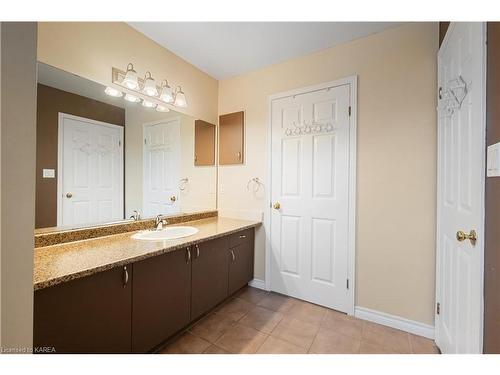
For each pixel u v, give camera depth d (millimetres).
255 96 2574
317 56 2205
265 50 2193
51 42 1452
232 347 1626
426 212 1738
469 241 1114
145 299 1429
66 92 1570
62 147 1567
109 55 1738
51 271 1058
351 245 2025
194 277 1808
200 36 1989
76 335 1113
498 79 889
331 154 2129
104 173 1803
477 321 1017
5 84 576
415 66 1775
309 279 2254
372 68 1944
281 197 2412
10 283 591
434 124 1708
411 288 1793
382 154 1900
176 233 2064
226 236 2180
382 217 1903
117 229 1830
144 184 2076
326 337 1735
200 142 2607
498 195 881
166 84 2141
